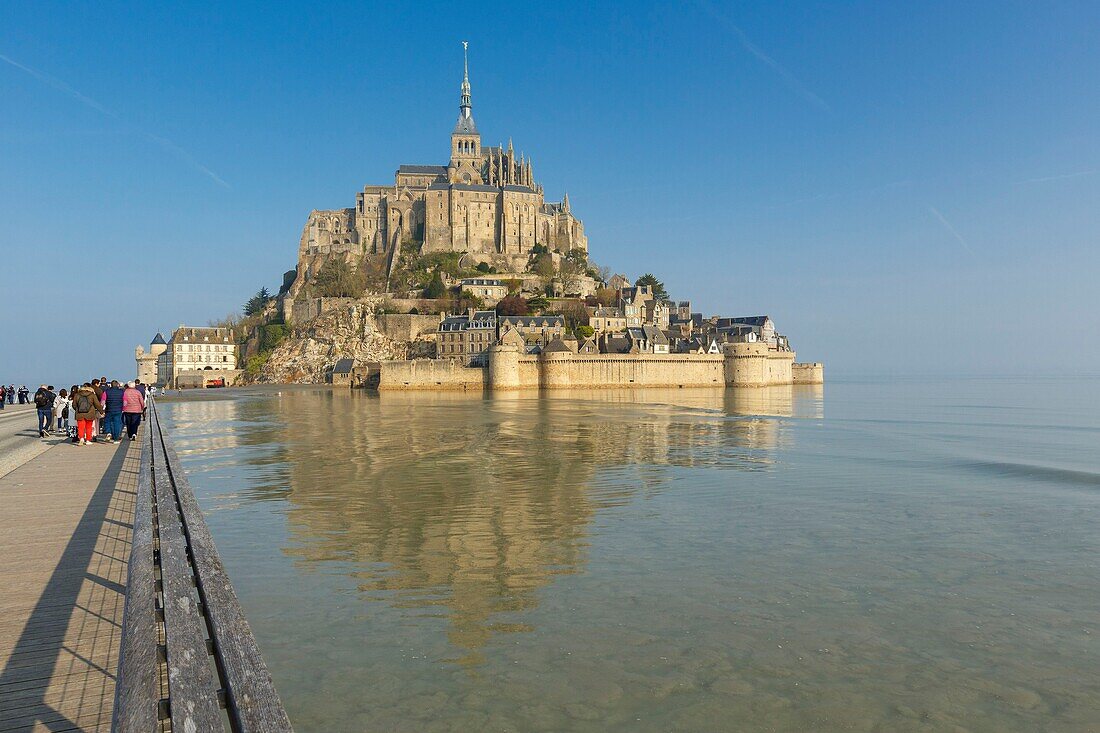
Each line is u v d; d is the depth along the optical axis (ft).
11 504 66.74
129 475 83.56
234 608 23.80
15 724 27.17
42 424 131.44
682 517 86.74
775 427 211.61
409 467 127.13
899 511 90.53
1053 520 85.87
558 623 52.95
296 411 286.05
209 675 19.04
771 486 108.06
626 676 44.91
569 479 114.32
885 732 38.88
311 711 40.06
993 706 41.83
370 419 240.53
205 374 614.75
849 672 45.73
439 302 622.54
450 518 85.87
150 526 34.12
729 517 86.89
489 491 103.60
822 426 216.13
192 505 37.45
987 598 58.65
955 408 328.29
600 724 39.34
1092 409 323.78
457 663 46.24
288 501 95.96
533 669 45.55
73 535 55.42
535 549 72.23
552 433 190.08
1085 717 40.57
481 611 55.26
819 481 112.68
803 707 41.47
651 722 39.65
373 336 604.90
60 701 29.14
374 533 78.54
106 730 26.91
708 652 48.34
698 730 38.93
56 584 43.75
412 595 58.65
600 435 184.96
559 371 480.23
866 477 116.78
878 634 51.44
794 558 69.51
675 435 185.68
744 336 553.64
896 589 60.70
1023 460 139.33
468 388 480.64
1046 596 59.06
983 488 107.14
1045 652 48.70
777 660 47.26
